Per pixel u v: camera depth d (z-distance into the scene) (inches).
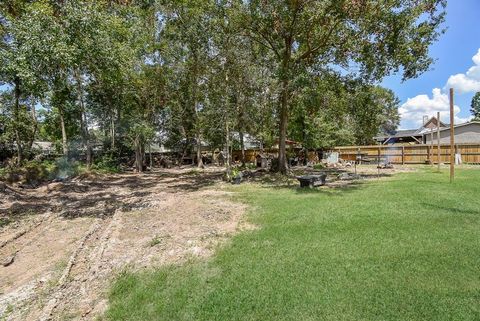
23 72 271.4
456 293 120.7
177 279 146.7
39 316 124.0
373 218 229.0
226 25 503.5
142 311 122.4
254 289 132.2
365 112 582.6
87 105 826.8
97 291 143.2
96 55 301.0
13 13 440.8
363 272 141.6
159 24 713.0
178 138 1078.4
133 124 784.9
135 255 182.2
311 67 546.6
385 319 107.4
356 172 603.5
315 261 156.0
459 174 490.9
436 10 480.4
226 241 197.2
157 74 758.5
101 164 805.2
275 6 478.6
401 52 487.5
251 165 839.1
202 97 654.5
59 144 853.2
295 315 113.0
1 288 151.9
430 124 738.2
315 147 888.9
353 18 475.2
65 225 264.7
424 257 154.0
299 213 255.8
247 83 500.4
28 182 528.7
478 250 160.2
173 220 262.2
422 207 256.1
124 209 319.0
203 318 115.3
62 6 287.3
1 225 265.0
